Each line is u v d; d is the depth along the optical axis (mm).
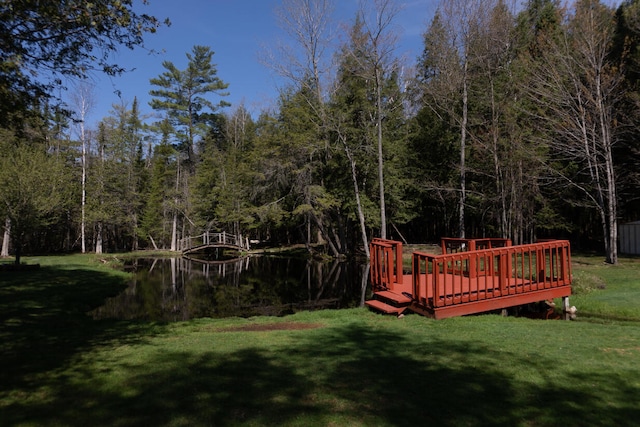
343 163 25703
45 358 5031
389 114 25953
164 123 40281
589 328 6344
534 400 3408
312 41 24406
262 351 5219
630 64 19047
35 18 5172
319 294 14875
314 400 3465
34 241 34656
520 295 7816
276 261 27344
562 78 16734
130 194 35250
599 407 3268
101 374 4285
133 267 24047
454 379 3943
